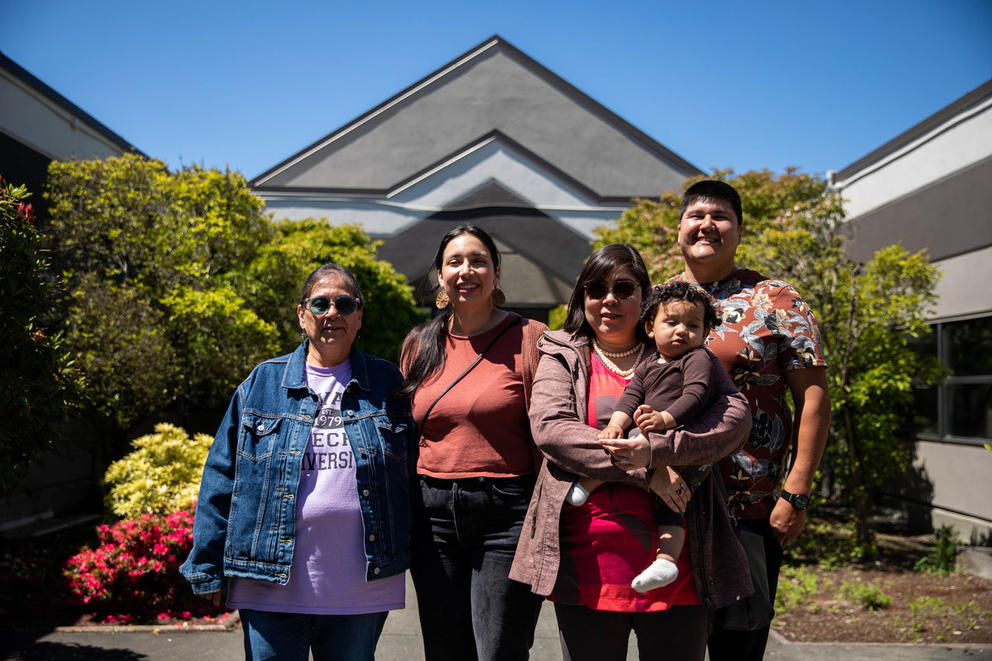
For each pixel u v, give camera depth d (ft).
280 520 8.75
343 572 8.77
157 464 21.45
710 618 9.11
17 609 17.95
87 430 27.84
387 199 50.67
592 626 8.18
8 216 16.02
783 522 9.64
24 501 27.99
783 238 25.05
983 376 26.99
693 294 8.45
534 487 9.30
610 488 8.22
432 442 9.93
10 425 15.75
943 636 16.80
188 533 18.28
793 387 10.02
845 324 25.21
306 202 50.03
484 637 9.30
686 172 57.62
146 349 23.99
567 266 51.67
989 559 22.70
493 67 58.23
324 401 9.43
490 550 9.45
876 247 34.14
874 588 19.89
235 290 28.73
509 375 9.91
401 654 15.38
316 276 9.70
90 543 24.64
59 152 31.32
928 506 29.78
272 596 8.66
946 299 29.14
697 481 8.04
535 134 57.72
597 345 9.14
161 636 16.34
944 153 29.30
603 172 57.62
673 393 8.18
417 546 9.91
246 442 9.11
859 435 25.99
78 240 27.81
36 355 16.33
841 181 37.22
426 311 49.93
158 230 28.89
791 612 18.74
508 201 51.49
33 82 29.07
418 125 56.85
